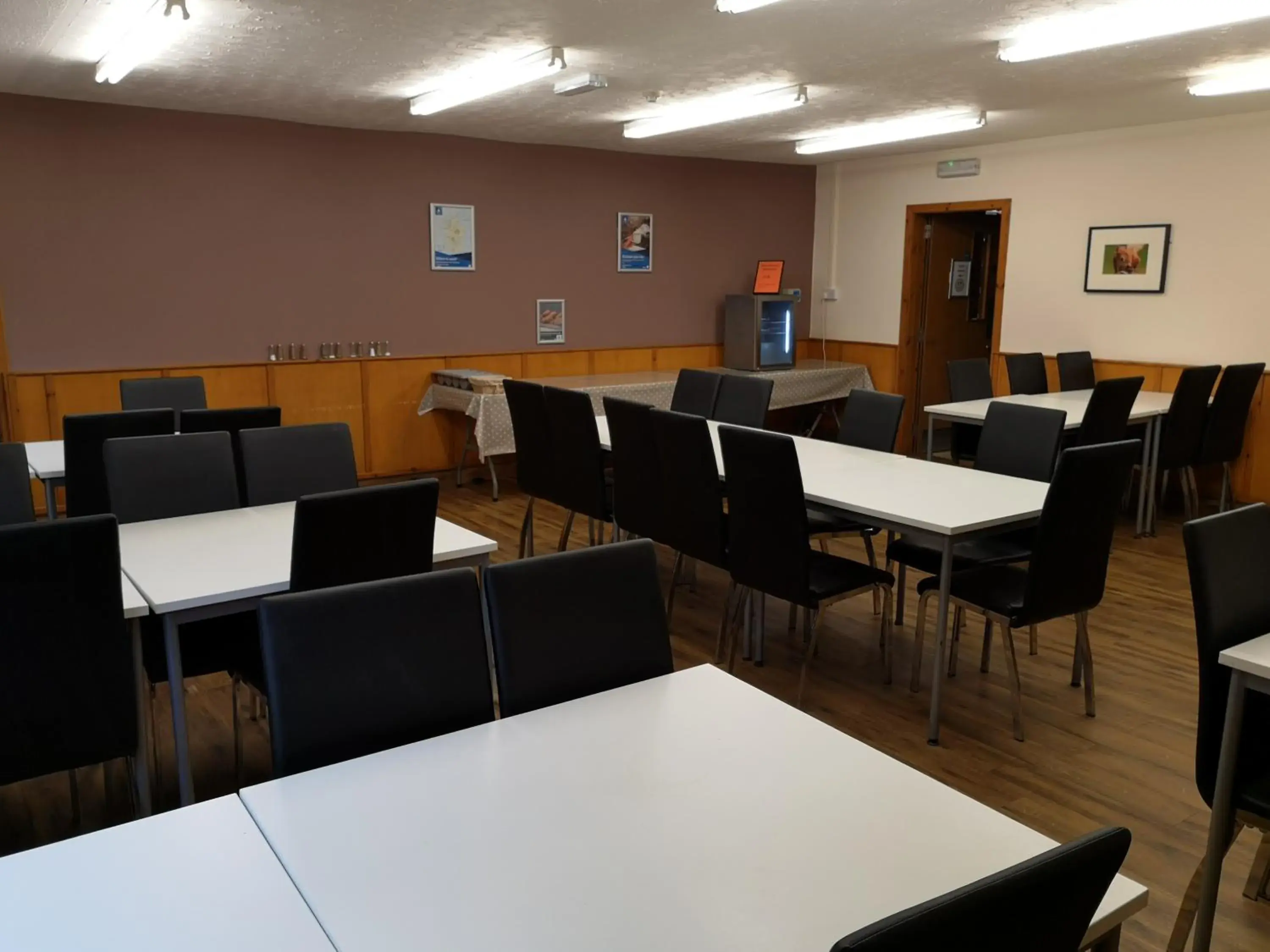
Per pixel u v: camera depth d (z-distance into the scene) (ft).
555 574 5.76
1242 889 7.41
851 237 27.45
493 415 20.11
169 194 18.80
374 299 21.43
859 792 4.47
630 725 5.15
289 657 4.96
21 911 3.56
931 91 16.93
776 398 25.11
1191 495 18.48
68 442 11.57
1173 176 20.27
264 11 11.83
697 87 16.56
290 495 10.13
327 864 3.88
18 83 16.08
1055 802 8.64
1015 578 9.98
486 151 22.38
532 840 4.06
